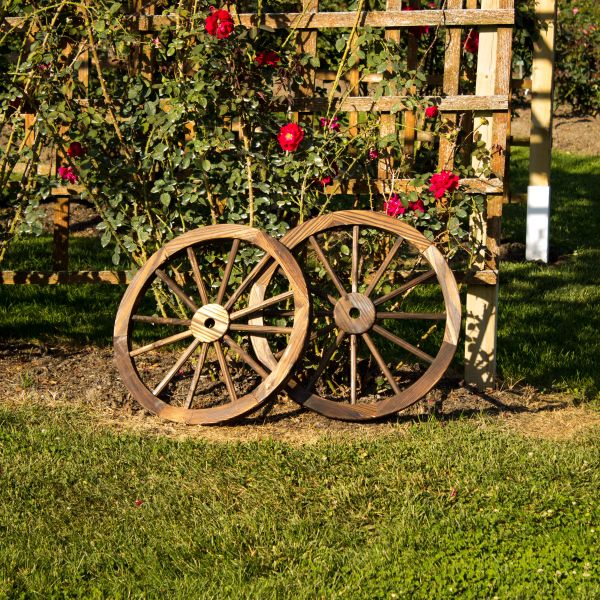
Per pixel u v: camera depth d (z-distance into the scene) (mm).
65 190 8078
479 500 5730
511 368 8234
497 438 6652
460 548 5207
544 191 12578
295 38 7621
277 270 7125
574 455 6371
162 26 7785
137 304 7145
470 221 7523
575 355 8719
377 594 4777
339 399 7402
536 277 11852
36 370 7914
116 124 7590
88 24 7535
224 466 6168
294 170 7430
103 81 7574
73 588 4816
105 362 8180
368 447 6441
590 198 16297
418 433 6723
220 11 7199
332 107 7633
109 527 5406
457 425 6914
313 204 7535
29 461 6148
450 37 7441
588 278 11836
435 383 6875
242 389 7539
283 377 6711
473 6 7906
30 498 5715
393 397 6914
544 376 8141
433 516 5523
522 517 5543
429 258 7039
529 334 9391
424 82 7715
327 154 7453
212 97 7375
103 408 7234
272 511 5609
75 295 10234
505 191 12688
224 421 6828
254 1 8047
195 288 7977
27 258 11484
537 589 4824
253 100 7359
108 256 11727
